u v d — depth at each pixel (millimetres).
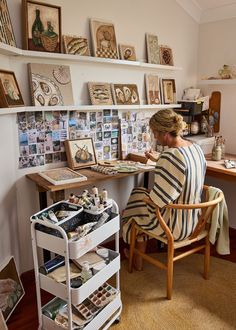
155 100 2662
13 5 1831
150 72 2637
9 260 1904
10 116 1877
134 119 2572
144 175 2617
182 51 2826
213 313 1837
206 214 1864
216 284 2113
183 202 1819
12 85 1787
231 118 2764
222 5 2629
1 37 1591
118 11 2330
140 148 2654
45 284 1505
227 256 2480
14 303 1844
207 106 2850
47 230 1448
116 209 1685
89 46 2211
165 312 1842
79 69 2203
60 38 2016
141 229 2027
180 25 2758
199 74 2980
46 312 1572
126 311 1846
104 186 2506
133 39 2461
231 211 2844
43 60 2016
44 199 1929
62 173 2018
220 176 2336
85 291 1440
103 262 1604
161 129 1794
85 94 2264
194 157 1802
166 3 2611
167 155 1765
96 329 1558
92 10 2188
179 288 2066
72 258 1380
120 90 2426
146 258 2078
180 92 2904
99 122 2359
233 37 2646
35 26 1892
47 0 1954
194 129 2838
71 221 1491
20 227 2082
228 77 2596
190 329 1715
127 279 2158
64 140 2193
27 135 2006
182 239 1917
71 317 1439
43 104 2002
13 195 1974
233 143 2789
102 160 2428
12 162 1936
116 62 2271
